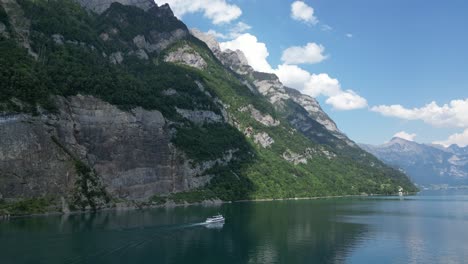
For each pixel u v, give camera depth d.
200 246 115.00
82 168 183.25
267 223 160.38
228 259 101.75
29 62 195.50
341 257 105.88
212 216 170.25
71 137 190.38
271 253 108.81
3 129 160.38
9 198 155.75
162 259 99.31
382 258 105.31
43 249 100.88
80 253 98.44
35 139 168.50
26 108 170.25
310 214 193.62
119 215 167.00
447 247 118.25
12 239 110.19
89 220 148.12
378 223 165.00
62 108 191.75
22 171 161.25
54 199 167.38
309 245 119.00
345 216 187.75
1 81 168.75
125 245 109.69
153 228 135.75
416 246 119.56
